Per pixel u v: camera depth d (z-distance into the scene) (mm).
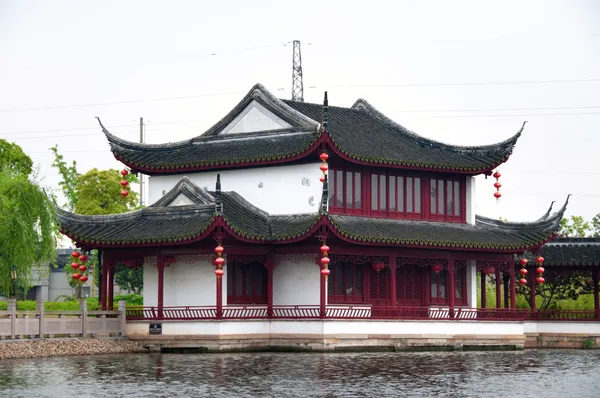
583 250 91188
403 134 88125
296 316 77750
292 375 61438
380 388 56688
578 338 89312
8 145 119438
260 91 84125
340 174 81688
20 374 60562
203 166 82438
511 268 87562
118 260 80938
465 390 56688
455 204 87688
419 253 82625
